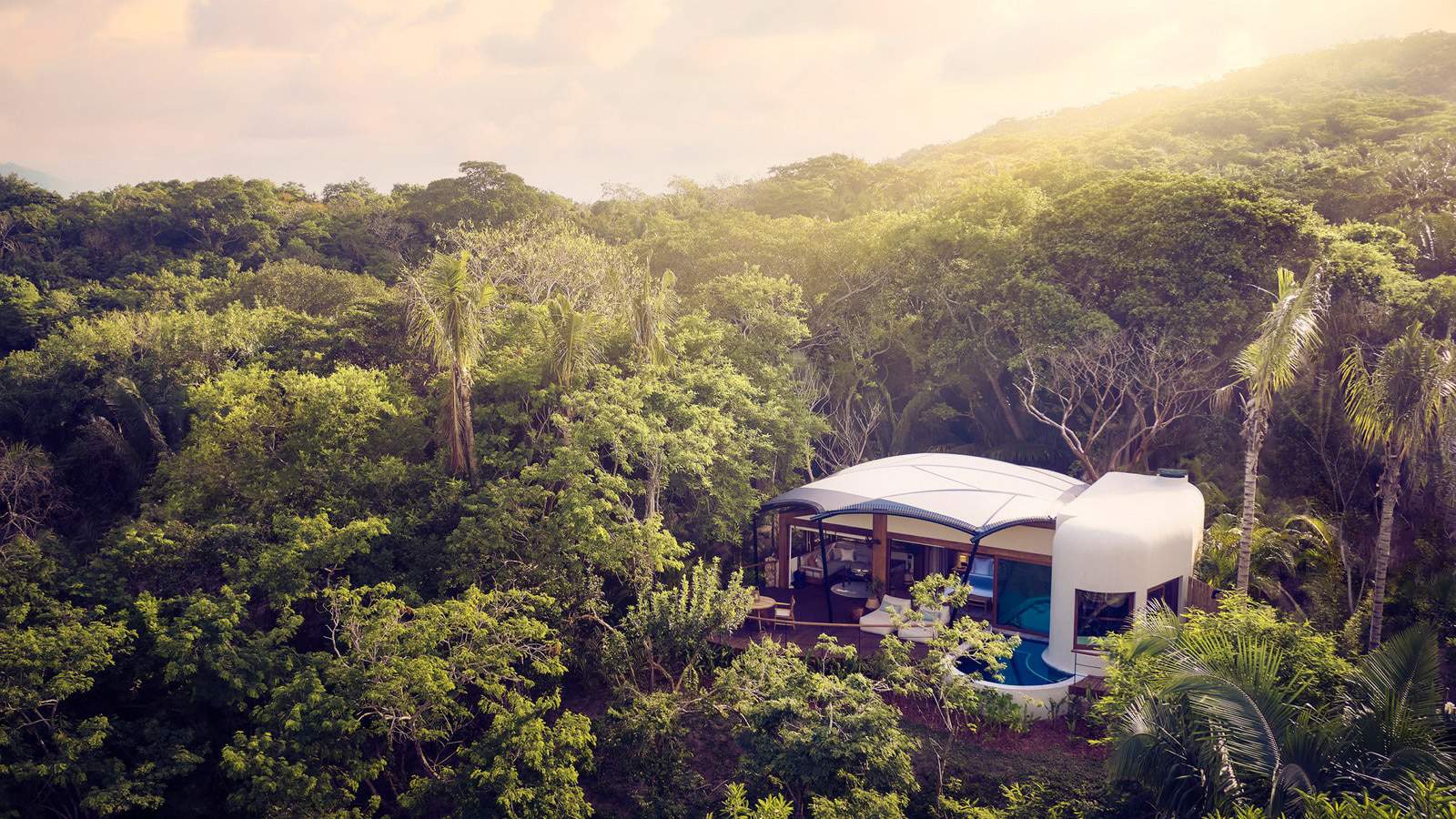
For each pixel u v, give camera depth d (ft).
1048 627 75.77
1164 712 41.19
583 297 119.14
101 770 47.70
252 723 57.36
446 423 74.38
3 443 102.68
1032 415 127.85
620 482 70.64
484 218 206.69
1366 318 99.25
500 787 48.91
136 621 55.67
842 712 53.67
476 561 66.23
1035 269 118.21
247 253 203.00
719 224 160.86
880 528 81.00
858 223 146.30
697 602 63.31
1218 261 105.60
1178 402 113.09
